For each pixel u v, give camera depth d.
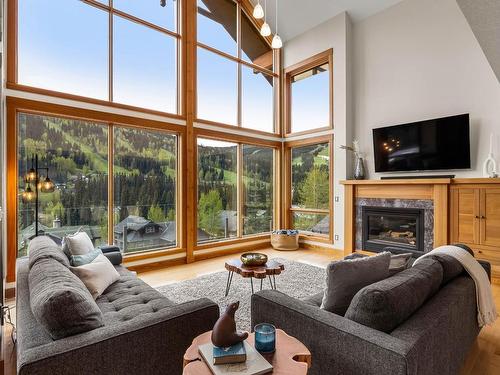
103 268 2.42
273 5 5.89
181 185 4.81
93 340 1.26
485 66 4.00
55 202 3.71
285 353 1.21
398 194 4.54
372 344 1.18
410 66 4.69
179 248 4.75
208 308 1.62
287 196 6.36
